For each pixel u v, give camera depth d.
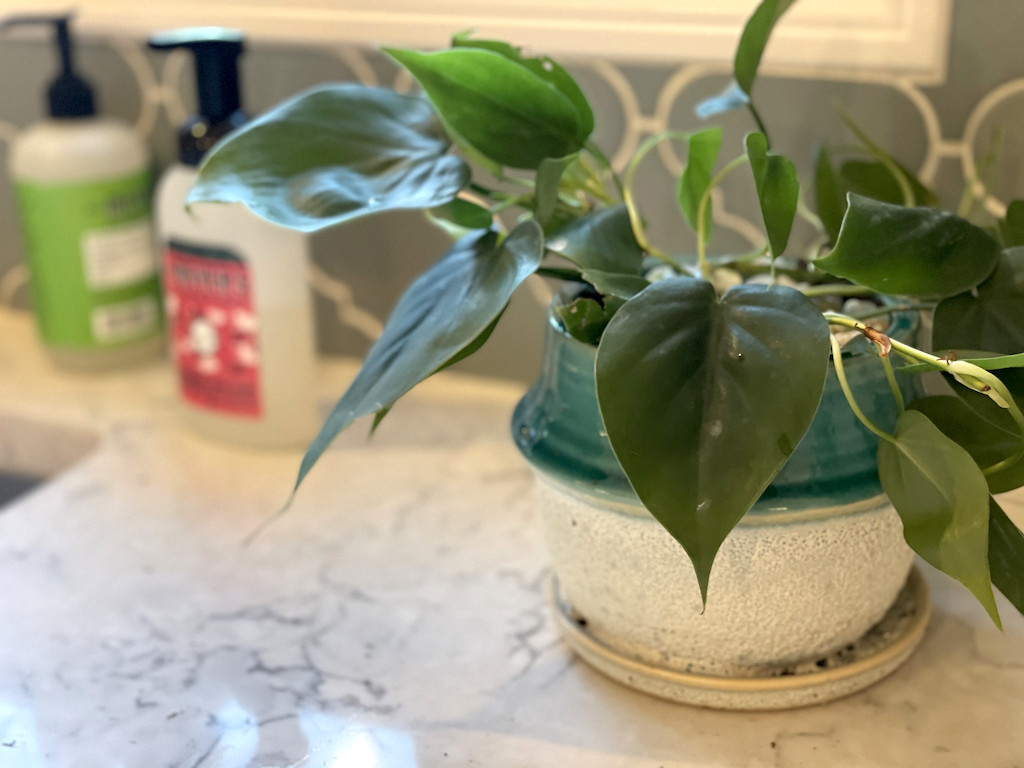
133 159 0.76
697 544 0.31
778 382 0.32
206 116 0.64
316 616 0.51
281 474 0.65
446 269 0.41
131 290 0.78
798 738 0.41
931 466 0.34
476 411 0.73
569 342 0.41
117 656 0.48
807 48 0.57
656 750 0.41
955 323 0.37
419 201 0.39
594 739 0.42
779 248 0.35
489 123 0.41
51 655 0.48
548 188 0.39
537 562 0.55
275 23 0.70
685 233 0.64
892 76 0.56
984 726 0.42
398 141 0.43
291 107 0.43
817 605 0.40
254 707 0.44
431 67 0.39
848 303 0.46
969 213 0.54
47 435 0.74
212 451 0.68
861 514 0.39
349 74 0.69
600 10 0.61
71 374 0.80
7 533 0.59
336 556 0.56
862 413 0.37
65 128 0.74
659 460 0.31
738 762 0.40
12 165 0.75
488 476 0.65
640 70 0.62
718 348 0.33
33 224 0.75
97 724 0.43
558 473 0.40
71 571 0.55
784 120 0.59
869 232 0.35
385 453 0.68
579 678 0.46
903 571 0.43
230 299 0.65
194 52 0.63
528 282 0.70
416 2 0.66
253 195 0.39
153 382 0.79
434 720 0.43
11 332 0.87
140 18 0.74
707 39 0.59
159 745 0.42
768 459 0.31
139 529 0.59
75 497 0.63
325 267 0.76
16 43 0.80
